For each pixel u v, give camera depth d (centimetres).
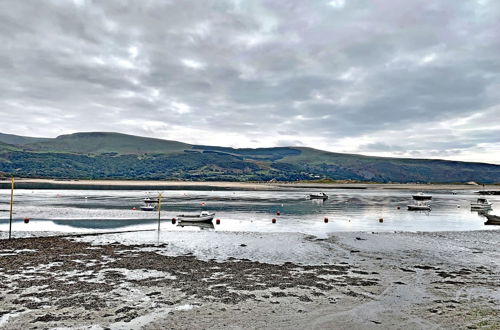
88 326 1445
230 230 4253
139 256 2688
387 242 3431
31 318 1509
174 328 1445
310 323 1515
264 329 1452
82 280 2041
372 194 14438
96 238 3478
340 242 3409
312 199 10356
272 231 4181
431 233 4062
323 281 2106
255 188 18675
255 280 2108
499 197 13862
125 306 1659
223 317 1559
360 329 1465
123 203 7762
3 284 1938
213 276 2175
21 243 3108
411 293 1906
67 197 9519
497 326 1491
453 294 1895
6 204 7175
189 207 7262
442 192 17662
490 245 3331
